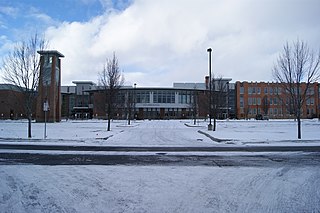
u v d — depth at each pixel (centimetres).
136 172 921
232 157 1266
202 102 6806
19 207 579
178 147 1659
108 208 573
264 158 1235
